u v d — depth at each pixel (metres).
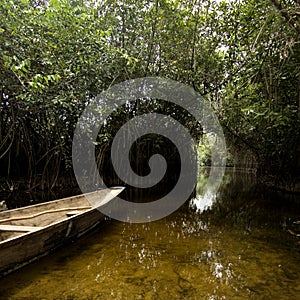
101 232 5.05
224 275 3.30
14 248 3.03
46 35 6.32
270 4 5.31
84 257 3.77
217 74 9.71
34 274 3.18
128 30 9.03
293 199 8.95
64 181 9.45
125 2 8.81
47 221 4.73
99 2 8.84
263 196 9.72
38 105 6.78
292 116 6.54
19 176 8.47
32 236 3.27
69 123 8.60
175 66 9.66
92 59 6.84
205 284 3.06
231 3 8.69
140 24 9.09
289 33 5.47
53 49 6.37
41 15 6.20
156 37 9.23
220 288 2.97
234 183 14.35
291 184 9.77
